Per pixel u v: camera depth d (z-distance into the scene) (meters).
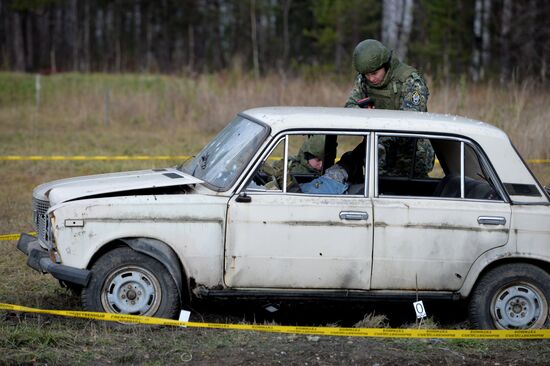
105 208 17.00
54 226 16.97
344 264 17.23
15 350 16.14
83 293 17.20
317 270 17.22
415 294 17.48
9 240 26.14
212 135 54.44
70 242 16.95
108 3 152.75
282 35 141.00
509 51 87.81
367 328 17.41
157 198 17.17
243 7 134.25
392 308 20.80
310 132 17.56
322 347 16.89
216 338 17.23
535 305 17.80
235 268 17.17
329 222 17.14
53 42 153.12
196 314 19.31
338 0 104.06
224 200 17.16
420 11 104.81
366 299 17.47
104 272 17.12
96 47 152.88
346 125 17.67
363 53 21.19
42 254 17.86
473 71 86.25
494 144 17.95
